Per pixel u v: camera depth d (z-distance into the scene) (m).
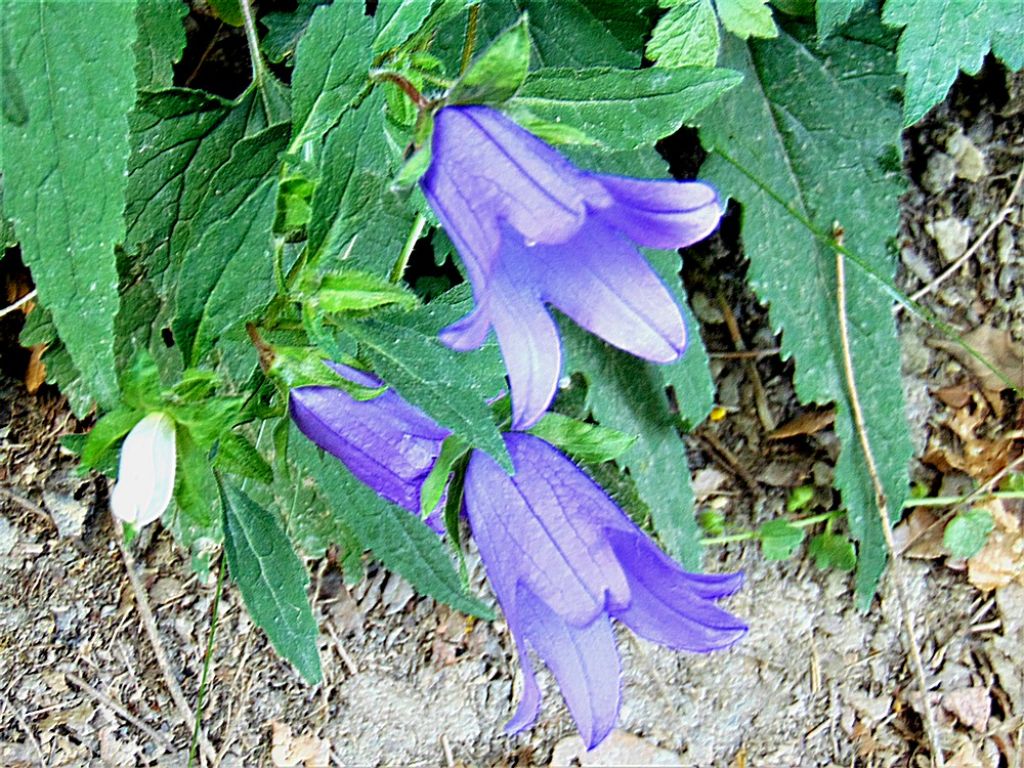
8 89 0.26
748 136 0.37
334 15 0.27
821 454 0.42
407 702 0.41
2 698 0.38
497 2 0.34
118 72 0.26
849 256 0.36
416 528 0.34
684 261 0.41
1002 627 0.43
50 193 0.26
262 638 0.40
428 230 0.34
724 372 0.42
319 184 0.26
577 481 0.26
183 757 0.39
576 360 0.37
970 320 0.42
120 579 0.39
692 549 0.38
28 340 0.34
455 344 0.23
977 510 0.42
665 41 0.33
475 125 0.24
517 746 0.41
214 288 0.26
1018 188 0.41
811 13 0.36
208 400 0.25
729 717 0.42
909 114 0.34
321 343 0.26
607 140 0.30
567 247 0.24
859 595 0.40
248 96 0.31
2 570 0.38
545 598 0.26
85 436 0.26
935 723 0.42
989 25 0.33
